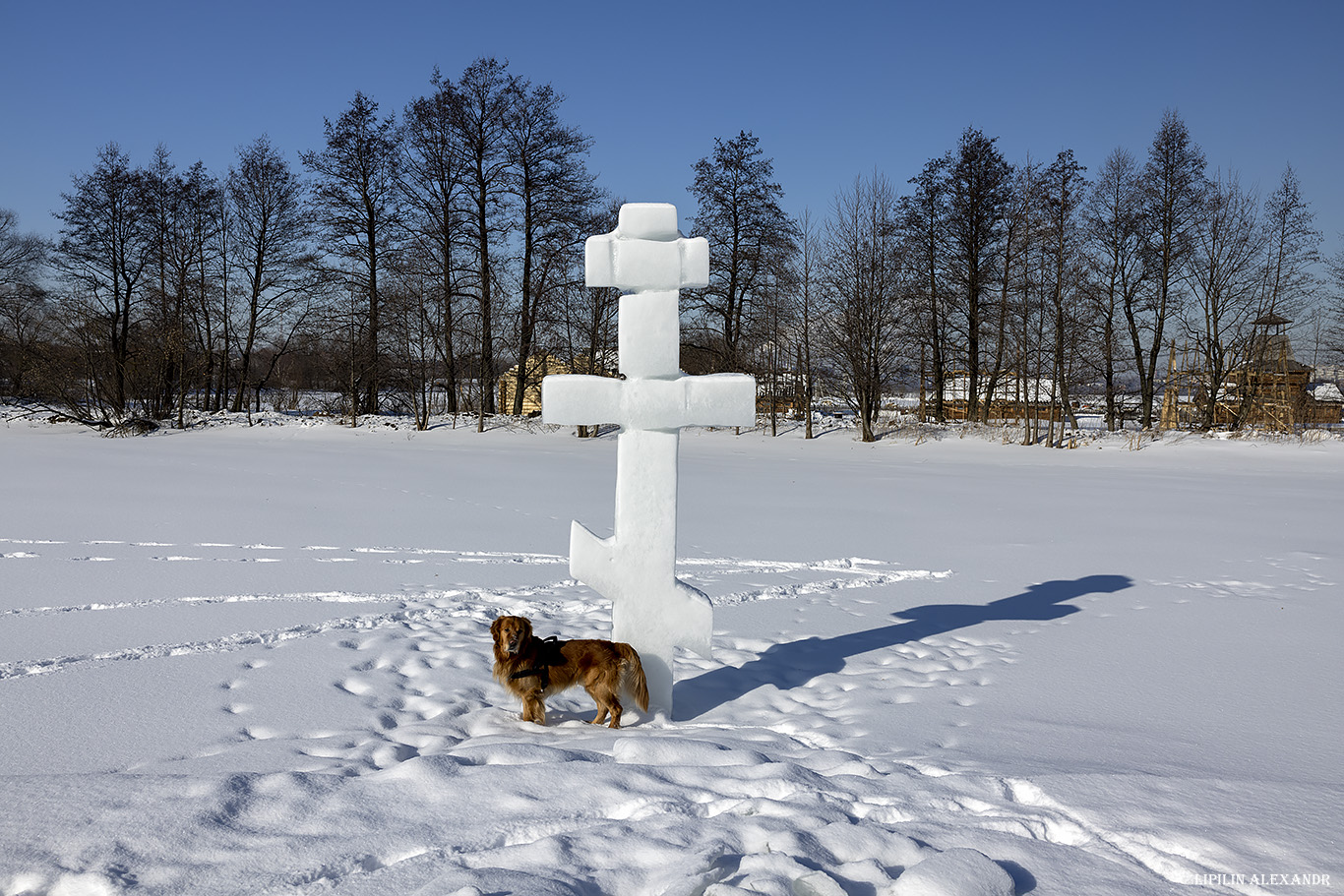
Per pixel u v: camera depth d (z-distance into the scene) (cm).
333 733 421
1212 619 704
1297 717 455
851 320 3575
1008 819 303
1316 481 2089
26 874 255
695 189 3978
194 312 4069
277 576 820
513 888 236
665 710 471
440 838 286
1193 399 3888
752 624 684
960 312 4022
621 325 468
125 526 1127
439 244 3916
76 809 299
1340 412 4378
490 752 377
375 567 873
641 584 470
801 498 1636
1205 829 295
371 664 544
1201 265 3528
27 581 780
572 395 466
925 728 435
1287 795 330
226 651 562
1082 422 5050
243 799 313
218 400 4484
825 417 4141
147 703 458
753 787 333
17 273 5072
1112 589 827
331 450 2706
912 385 4138
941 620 700
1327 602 770
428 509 1348
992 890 240
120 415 3622
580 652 450
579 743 408
